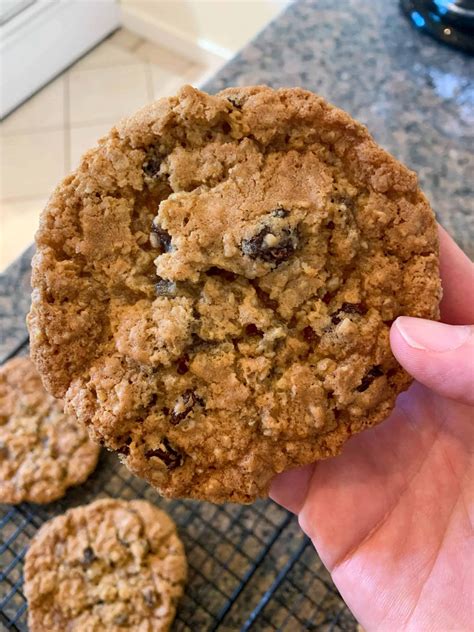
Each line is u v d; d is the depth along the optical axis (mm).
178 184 128
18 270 218
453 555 153
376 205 128
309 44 257
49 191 392
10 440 203
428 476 163
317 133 130
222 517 191
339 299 129
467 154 230
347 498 162
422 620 149
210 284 127
